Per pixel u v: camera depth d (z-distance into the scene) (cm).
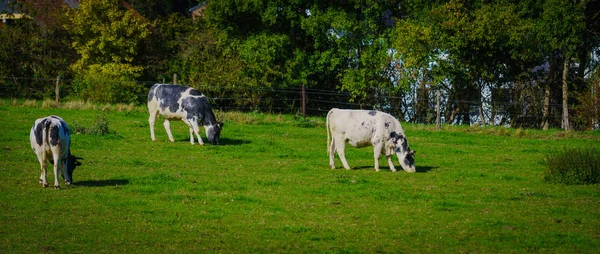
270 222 1421
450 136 2945
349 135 2016
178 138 2595
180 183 1784
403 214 1498
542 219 1463
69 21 4372
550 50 3591
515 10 3647
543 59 3784
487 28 3444
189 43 4450
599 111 3372
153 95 2477
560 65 3794
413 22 3700
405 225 1409
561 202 1631
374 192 1700
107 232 1328
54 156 1631
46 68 4125
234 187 1750
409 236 1334
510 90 3747
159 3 5997
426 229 1380
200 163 2114
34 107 3241
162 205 1546
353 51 3881
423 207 1562
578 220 1449
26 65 4103
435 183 1848
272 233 1343
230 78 3753
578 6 3466
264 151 2380
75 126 2575
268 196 1652
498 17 3438
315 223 1416
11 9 4772
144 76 4406
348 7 3944
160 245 1257
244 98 3784
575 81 3850
